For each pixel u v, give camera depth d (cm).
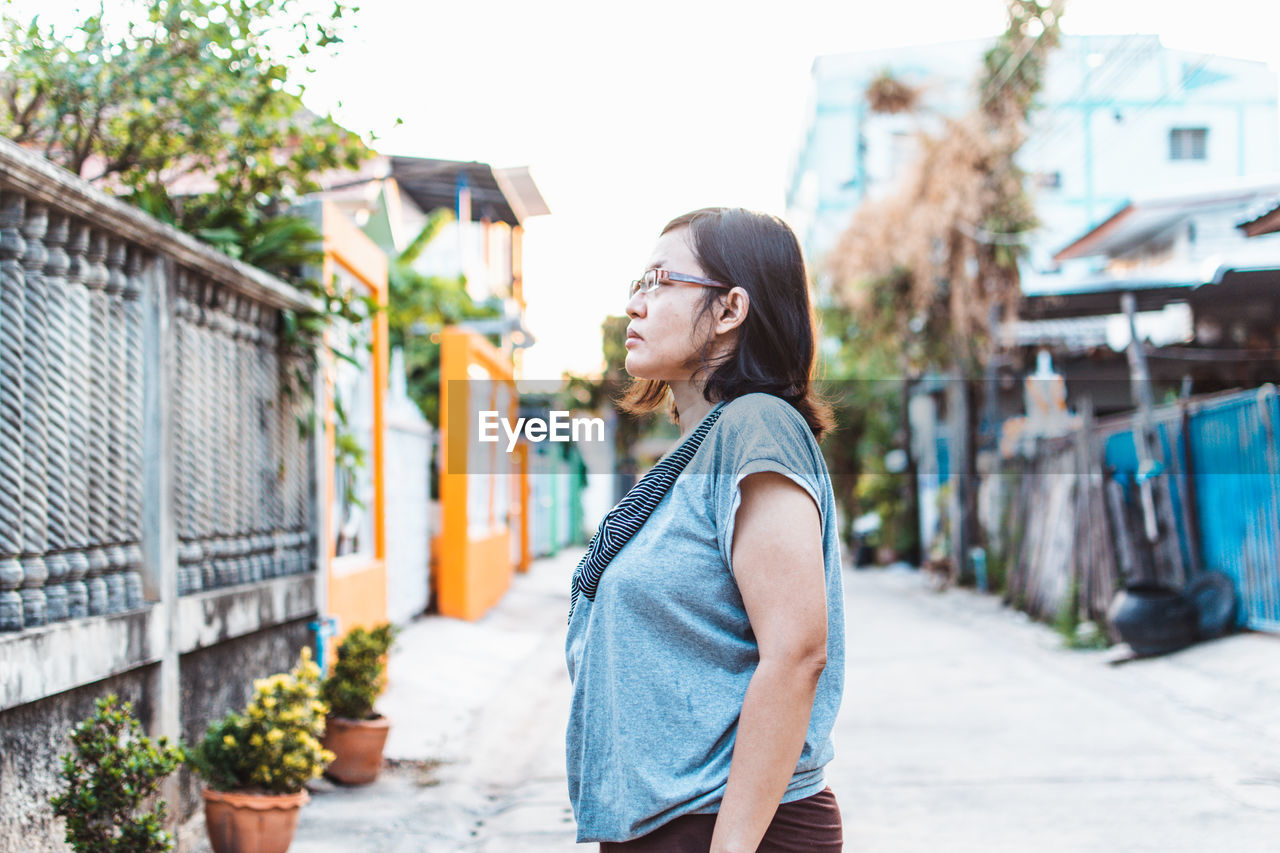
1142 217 1207
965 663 873
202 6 397
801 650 126
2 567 295
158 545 377
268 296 479
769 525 129
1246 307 1248
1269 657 751
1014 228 1484
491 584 1236
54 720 313
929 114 1642
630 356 153
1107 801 472
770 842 134
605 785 138
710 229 149
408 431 960
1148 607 830
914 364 1845
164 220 445
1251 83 1627
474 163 1443
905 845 418
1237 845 413
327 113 463
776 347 147
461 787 508
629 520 142
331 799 482
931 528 2034
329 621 555
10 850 289
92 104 421
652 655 135
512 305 1478
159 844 293
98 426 351
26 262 311
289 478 541
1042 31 1195
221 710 442
